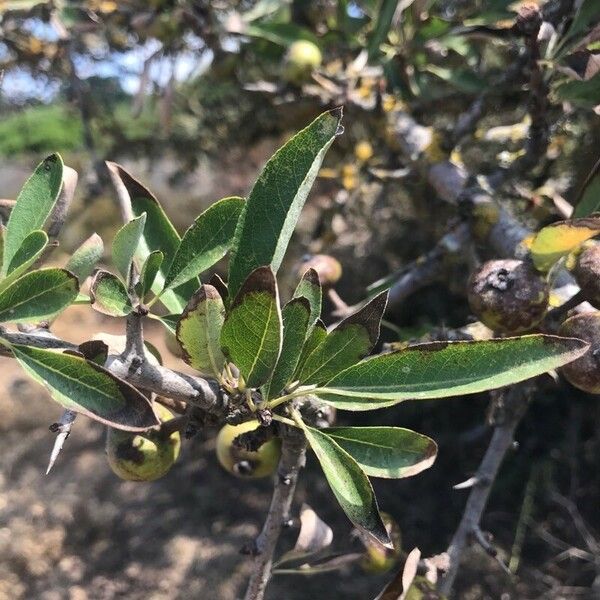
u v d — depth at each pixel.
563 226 0.17
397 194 0.62
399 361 0.15
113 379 0.13
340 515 0.74
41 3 0.48
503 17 0.35
